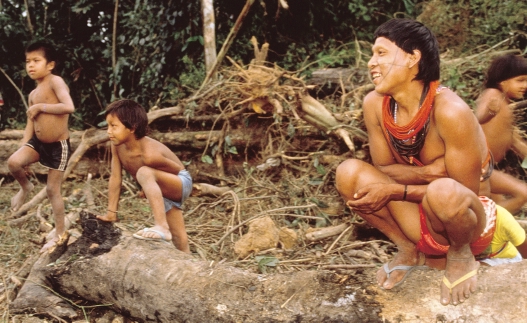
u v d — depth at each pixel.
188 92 7.75
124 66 9.48
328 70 6.75
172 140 6.68
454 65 6.20
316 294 2.96
